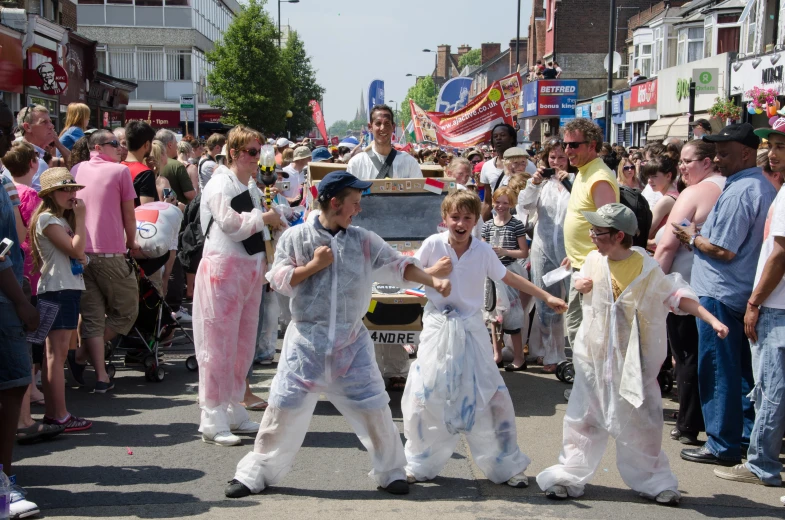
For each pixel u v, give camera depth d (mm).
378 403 5117
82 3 48469
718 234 5746
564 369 8219
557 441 6406
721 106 21578
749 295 5723
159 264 8586
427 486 5422
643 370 5062
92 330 7691
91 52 29891
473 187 10156
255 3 42500
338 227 5094
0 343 4891
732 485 5523
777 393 5402
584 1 48062
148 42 49125
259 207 6480
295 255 5055
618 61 41906
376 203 8078
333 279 5039
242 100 42188
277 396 5117
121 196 7578
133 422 6844
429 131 18281
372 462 5293
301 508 4988
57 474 5582
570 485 5207
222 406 6312
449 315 5406
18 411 5043
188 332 10711
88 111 10781
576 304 7598
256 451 5223
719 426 5859
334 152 17859
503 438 5430
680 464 5957
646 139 29312
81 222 6418
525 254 8742
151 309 8203
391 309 6930
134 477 5523
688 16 33188
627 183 9484
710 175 6586
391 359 7848
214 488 5324
